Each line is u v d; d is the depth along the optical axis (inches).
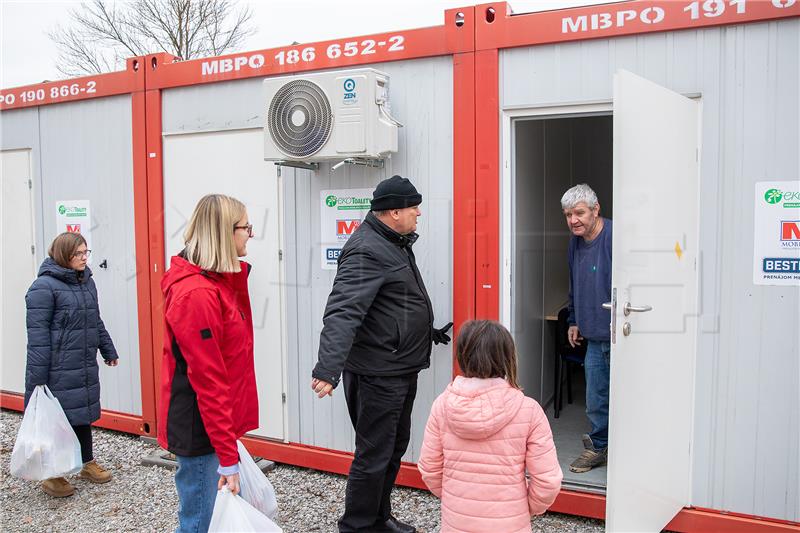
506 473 85.8
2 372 225.0
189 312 93.8
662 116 118.1
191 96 179.0
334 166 153.6
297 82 148.0
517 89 139.3
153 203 186.2
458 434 87.0
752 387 124.3
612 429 108.6
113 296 197.5
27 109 211.2
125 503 152.8
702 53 125.0
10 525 142.6
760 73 121.0
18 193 216.1
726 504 127.7
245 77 169.3
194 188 180.7
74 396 155.0
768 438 123.6
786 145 119.8
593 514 136.7
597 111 133.6
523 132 171.2
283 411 171.2
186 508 101.7
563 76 135.4
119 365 197.9
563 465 157.2
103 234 198.1
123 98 190.7
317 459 165.8
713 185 126.0
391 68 152.2
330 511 146.3
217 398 95.0
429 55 146.9
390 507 134.3
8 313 221.6
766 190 121.6
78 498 155.9
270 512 112.5
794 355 120.8
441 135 147.7
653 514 120.9
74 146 201.9
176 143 182.5
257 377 173.8
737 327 125.1
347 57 156.2
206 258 97.4
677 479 128.4
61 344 153.1
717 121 125.0
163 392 101.5
